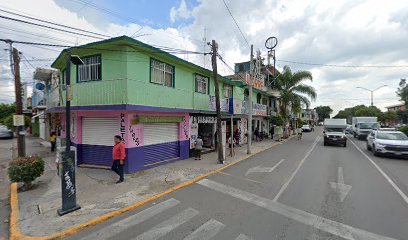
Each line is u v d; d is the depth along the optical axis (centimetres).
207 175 992
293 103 2897
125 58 1016
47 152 1561
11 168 762
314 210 614
